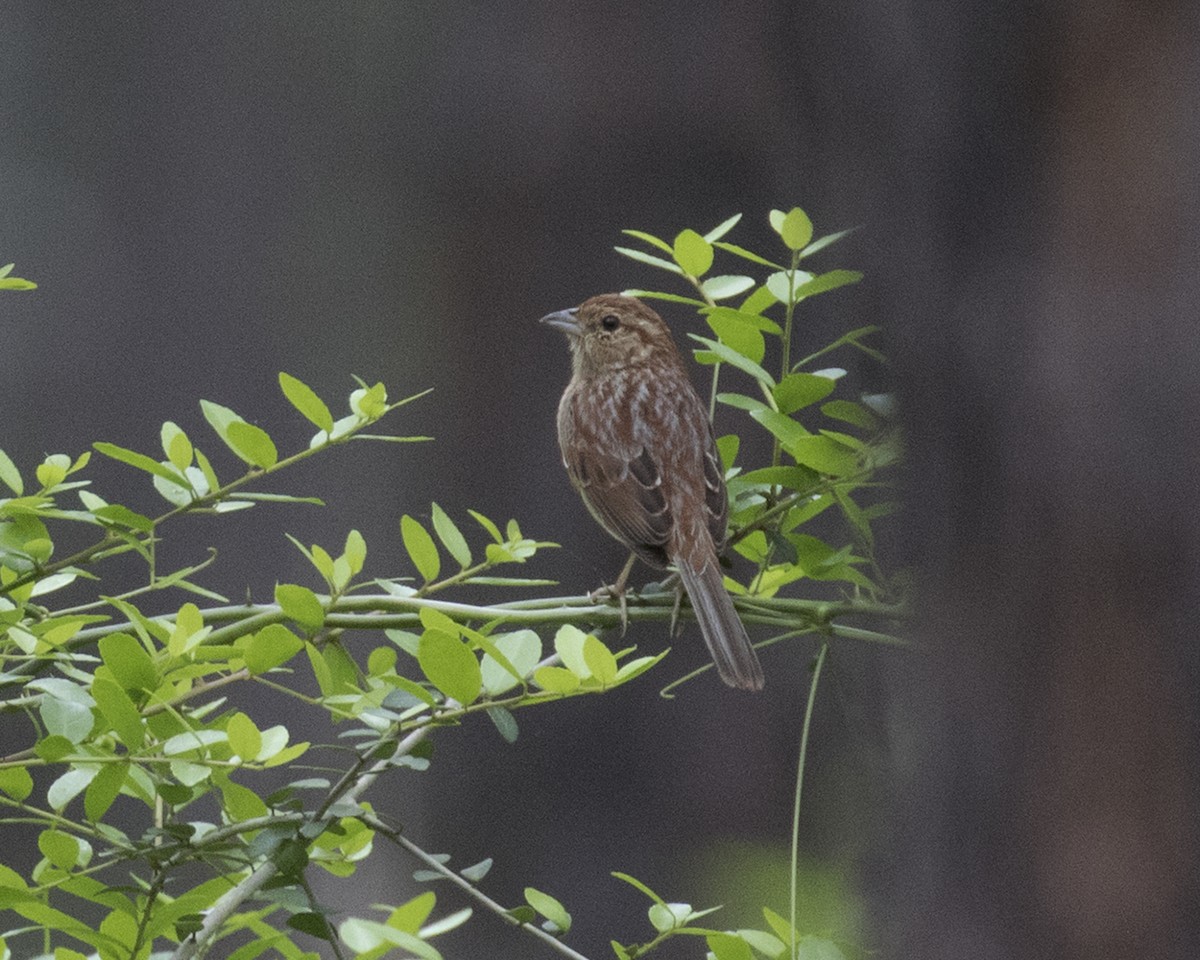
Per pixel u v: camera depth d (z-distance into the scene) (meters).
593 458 10.59
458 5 18.05
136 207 19.61
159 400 19.62
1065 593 4.64
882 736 5.73
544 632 8.04
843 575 7.98
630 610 8.41
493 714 6.15
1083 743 4.63
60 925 6.09
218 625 7.14
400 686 6.19
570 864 16.78
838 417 8.06
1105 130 4.54
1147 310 4.50
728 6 17.16
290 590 6.71
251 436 7.18
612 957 16.62
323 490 18.81
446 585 7.53
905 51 4.93
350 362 19.06
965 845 4.84
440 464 18.27
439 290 18.53
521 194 18.14
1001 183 4.70
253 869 6.23
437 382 18.41
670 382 10.87
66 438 19.53
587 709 16.91
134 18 19.52
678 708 16.89
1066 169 4.59
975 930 4.81
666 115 17.66
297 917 5.92
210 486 7.20
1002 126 4.68
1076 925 4.64
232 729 6.08
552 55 17.80
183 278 19.69
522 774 16.91
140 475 19.38
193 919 6.01
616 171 17.92
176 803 6.26
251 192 19.55
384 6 18.56
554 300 18.14
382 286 18.91
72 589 18.64
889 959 5.25
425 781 16.95
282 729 6.29
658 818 16.78
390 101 18.70
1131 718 4.57
